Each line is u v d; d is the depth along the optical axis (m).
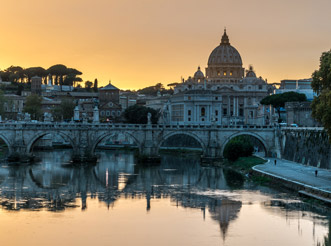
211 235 83.19
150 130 180.75
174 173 151.62
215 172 154.12
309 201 103.56
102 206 102.69
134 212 97.75
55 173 147.62
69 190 119.81
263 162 157.88
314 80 116.94
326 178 119.44
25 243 78.50
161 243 79.31
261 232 84.62
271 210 97.94
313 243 79.19
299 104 199.62
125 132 180.00
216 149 182.00
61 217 93.38
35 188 121.88
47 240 79.94
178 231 85.31
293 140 163.38
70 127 175.62
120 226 88.00
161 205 103.75
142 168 163.88
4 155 192.12
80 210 98.94
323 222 89.56
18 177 138.38
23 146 172.00
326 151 135.62
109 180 136.12
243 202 105.38
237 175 146.50
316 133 143.50
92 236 82.25
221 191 118.62
